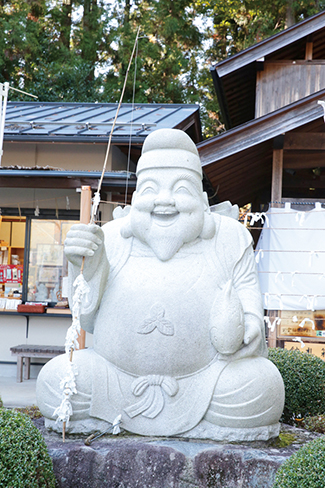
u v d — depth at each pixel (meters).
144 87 15.35
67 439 3.91
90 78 15.59
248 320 3.96
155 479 3.58
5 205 8.65
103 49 16.14
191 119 10.08
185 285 3.95
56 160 8.78
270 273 7.12
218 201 11.30
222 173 8.69
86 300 4.06
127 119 9.48
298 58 10.21
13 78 15.40
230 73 9.74
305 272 7.02
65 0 16.77
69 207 8.57
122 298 3.99
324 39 9.70
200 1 16.77
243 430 3.82
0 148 5.36
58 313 8.36
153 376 3.87
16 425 3.38
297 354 5.67
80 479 3.60
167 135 4.17
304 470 3.05
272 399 3.87
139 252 4.17
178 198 4.06
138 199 4.14
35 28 15.37
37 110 10.80
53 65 15.33
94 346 4.09
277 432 4.01
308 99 7.11
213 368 3.88
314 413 5.43
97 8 16.31
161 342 3.85
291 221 7.15
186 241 4.10
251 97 10.94
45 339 8.60
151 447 3.65
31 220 8.68
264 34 15.41
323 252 6.98
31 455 3.24
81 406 3.90
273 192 7.54
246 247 4.27
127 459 3.61
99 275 4.01
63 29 16.33
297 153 8.24
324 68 9.30
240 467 3.59
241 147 7.28
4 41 14.86
